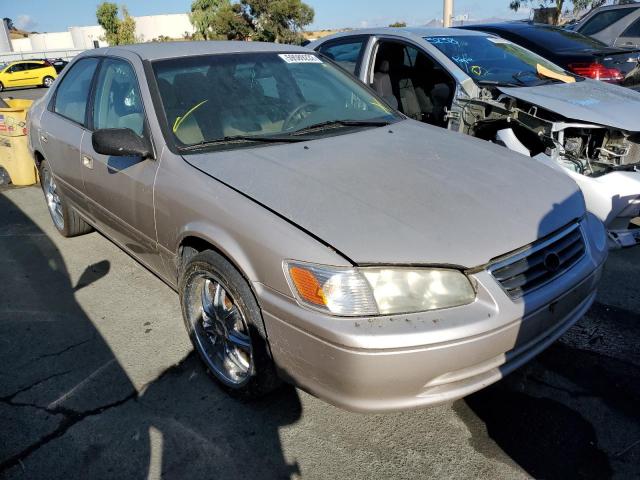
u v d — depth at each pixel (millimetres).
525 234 2172
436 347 1878
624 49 6094
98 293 3650
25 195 6062
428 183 2385
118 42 46094
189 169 2570
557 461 2164
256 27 38094
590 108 3865
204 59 3209
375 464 2182
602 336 2969
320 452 2250
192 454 2254
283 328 2057
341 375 1922
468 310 1959
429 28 5348
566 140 3893
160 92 2922
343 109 3334
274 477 2137
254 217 2182
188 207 2467
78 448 2299
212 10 38750
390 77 5332
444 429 2350
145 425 2418
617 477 2080
